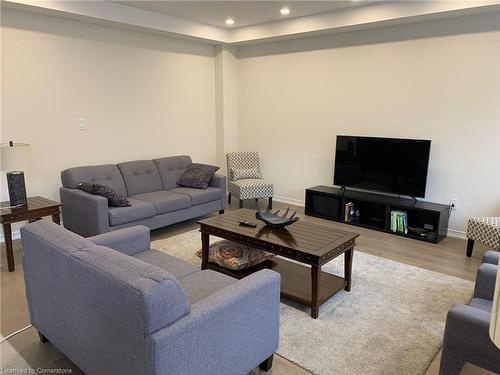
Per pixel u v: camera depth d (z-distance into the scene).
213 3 4.30
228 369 1.74
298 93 5.56
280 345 2.31
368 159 4.77
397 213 4.38
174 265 2.46
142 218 4.05
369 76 4.82
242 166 5.83
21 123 4.01
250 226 3.10
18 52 3.89
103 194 3.79
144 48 5.05
